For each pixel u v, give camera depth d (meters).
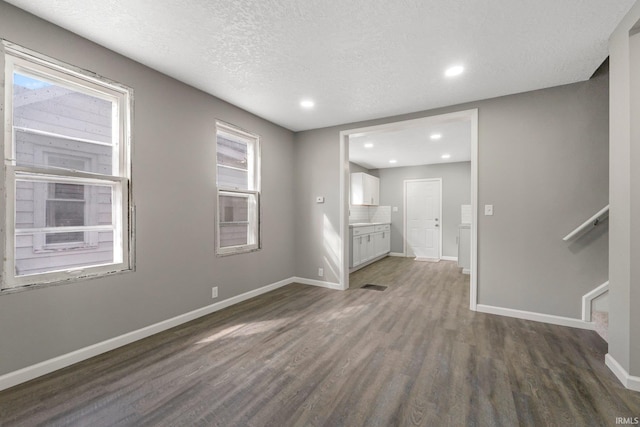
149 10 1.80
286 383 1.83
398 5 1.75
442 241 6.95
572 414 1.54
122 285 2.33
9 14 1.77
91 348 2.14
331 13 1.82
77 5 1.76
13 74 1.82
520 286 2.97
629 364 1.77
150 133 2.52
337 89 2.92
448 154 5.97
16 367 1.80
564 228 2.79
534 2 1.71
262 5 1.75
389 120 3.74
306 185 4.36
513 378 1.88
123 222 2.34
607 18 1.84
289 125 4.14
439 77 2.66
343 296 3.75
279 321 2.88
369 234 6.04
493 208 3.08
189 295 2.88
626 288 1.79
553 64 2.42
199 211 2.97
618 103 1.89
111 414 1.55
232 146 3.55
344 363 2.08
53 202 2.03
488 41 2.11
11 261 1.80
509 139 3.01
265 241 3.89
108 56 2.23
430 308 3.28
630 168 1.75
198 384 1.82
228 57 2.35
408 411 1.57
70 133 2.12
